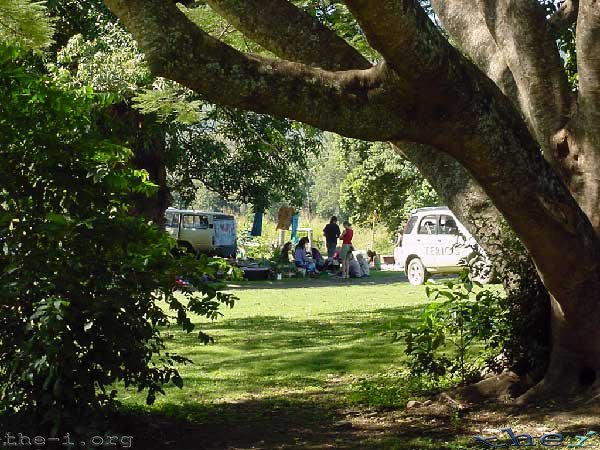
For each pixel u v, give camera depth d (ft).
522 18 23.32
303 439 21.27
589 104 22.34
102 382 18.76
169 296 19.89
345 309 55.47
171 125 59.67
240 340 40.42
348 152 123.54
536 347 24.64
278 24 21.53
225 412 24.76
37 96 18.83
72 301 18.25
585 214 22.34
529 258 24.70
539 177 20.22
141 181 20.71
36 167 18.98
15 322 17.98
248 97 17.11
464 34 27.22
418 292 71.87
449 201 25.86
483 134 19.15
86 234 18.52
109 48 44.83
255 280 94.12
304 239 102.94
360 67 21.59
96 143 19.29
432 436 21.13
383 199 122.21
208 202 224.74
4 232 18.49
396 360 33.19
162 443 20.77
